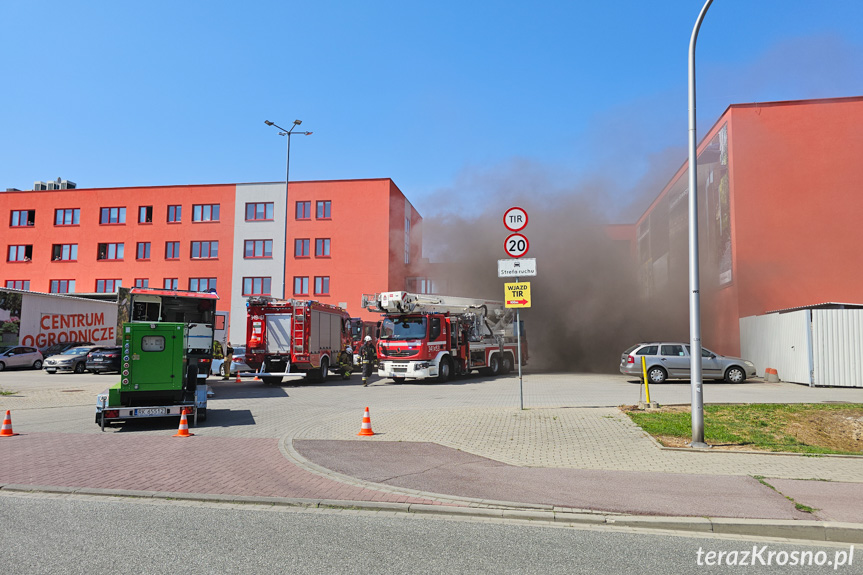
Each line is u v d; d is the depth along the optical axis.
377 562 4.28
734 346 25.33
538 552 4.58
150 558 4.29
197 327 16.83
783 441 9.38
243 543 4.68
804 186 24.67
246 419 11.80
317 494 6.18
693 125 9.02
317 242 45.22
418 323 20.86
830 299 24.09
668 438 9.39
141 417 10.39
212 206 46.69
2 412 13.13
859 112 24.59
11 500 5.93
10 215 49.00
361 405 14.17
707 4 8.69
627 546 4.78
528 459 7.97
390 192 45.12
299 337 20.05
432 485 6.55
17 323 31.67
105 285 47.19
